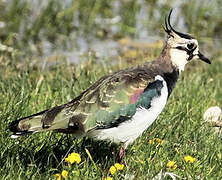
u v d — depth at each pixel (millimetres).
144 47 21297
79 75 15945
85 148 10875
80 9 24406
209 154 11523
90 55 18453
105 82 10789
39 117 10445
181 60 11852
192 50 11938
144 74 10961
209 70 18250
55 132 11438
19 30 22406
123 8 24953
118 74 10977
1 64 17312
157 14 24766
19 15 23359
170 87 11500
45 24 23047
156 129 12477
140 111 10672
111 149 11453
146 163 10766
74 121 10406
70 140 11867
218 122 13375
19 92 13477
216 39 23188
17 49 20453
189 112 13656
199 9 24734
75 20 23812
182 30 23453
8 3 24375
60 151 11469
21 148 11289
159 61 11633
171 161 10852
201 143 12062
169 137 12359
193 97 14898
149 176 10273
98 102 10523
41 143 11617
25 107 13008
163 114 13297
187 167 10773
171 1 25625
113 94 10578
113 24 23812
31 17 23406
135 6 24812
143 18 24438
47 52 20719
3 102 13188
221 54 21141
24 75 14930
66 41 22031
